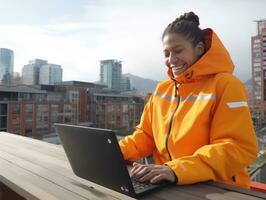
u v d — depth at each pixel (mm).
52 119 40406
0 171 1428
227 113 1266
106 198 1048
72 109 43438
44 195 1080
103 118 44062
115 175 1067
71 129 1126
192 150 1340
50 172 1404
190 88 1454
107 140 1008
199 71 1397
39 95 40844
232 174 1211
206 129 1334
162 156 1533
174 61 1495
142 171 1185
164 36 1533
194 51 1479
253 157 1204
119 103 43438
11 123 35781
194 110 1366
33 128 37938
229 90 1299
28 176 1337
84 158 1161
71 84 51562
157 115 1582
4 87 37281
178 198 1047
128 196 1070
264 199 1023
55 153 1877
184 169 1158
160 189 1140
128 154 1644
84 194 1091
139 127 1735
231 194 1074
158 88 1676
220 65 1396
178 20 1530
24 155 1813
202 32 1490
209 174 1164
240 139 1214
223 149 1177
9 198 1569
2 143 2291
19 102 36750
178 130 1397
